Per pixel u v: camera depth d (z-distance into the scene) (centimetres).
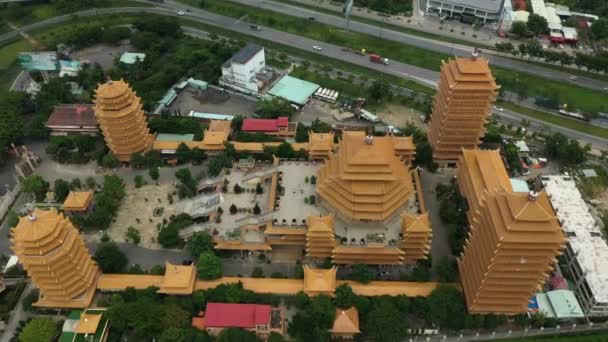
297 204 14175
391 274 13750
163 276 13212
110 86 15462
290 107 18738
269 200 14488
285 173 15212
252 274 13562
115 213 15338
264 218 13862
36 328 11938
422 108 19325
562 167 16900
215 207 14638
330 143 15725
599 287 12494
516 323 12531
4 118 17588
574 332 12475
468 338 12344
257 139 17288
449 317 12125
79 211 15225
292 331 12125
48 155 17462
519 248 10575
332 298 12481
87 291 12794
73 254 11994
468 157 15088
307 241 13212
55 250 11669
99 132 17800
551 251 10650
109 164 16562
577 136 18062
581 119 18712
